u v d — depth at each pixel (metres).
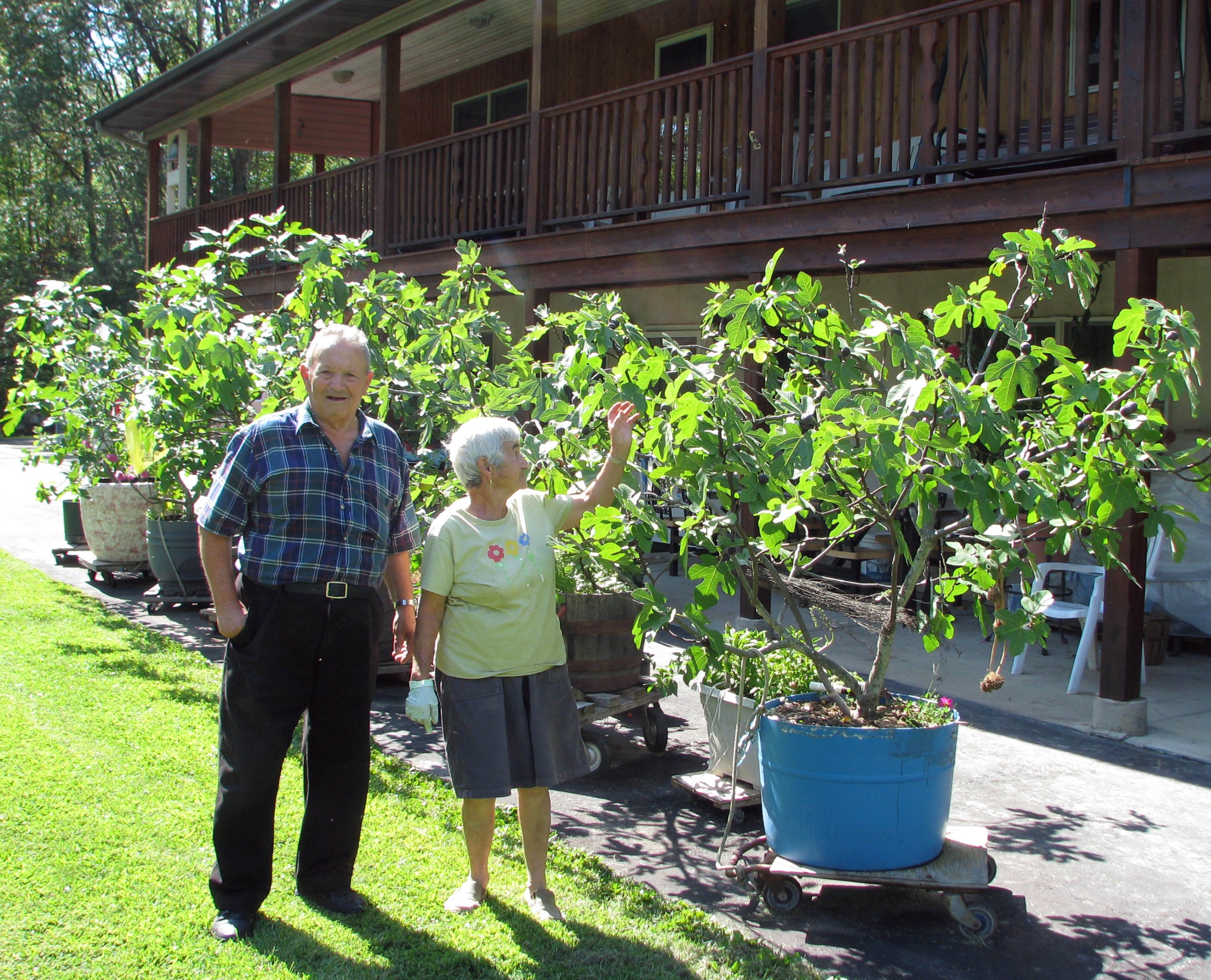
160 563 7.86
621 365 3.35
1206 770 4.92
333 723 3.30
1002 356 3.01
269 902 3.39
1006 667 6.84
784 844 3.51
